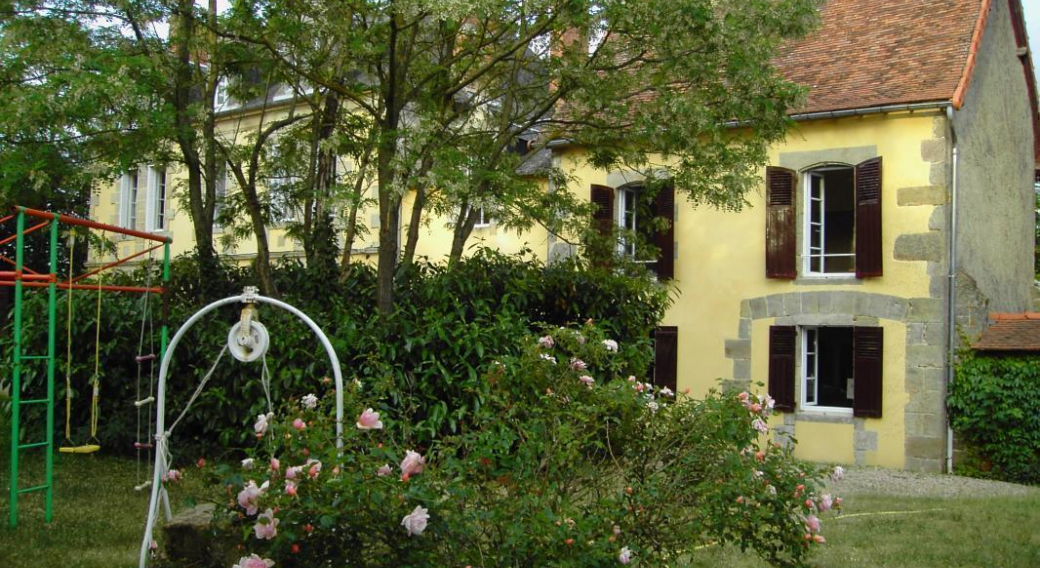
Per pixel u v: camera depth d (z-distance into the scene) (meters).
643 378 10.39
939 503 10.30
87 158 9.91
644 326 11.50
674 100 10.13
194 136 10.54
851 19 16.80
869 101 14.73
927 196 14.34
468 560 3.99
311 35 10.21
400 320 9.05
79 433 10.75
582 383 5.00
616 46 10.75
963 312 14.31
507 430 4.64
